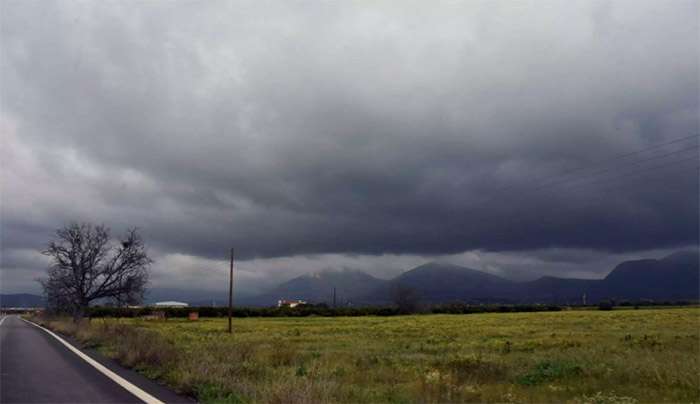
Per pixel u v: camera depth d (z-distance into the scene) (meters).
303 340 40.19
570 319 71.44
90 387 14.25
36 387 14.23
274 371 16.92
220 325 69.81
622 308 121.88
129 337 26.06
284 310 115.88
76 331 39.44
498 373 18.28
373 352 28.55
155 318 97.62
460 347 31.95
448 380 15.75
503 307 124.38
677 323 57.50
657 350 24.67
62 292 65.62
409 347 32.38
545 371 17.70
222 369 15.04
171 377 15.24
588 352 24.25
